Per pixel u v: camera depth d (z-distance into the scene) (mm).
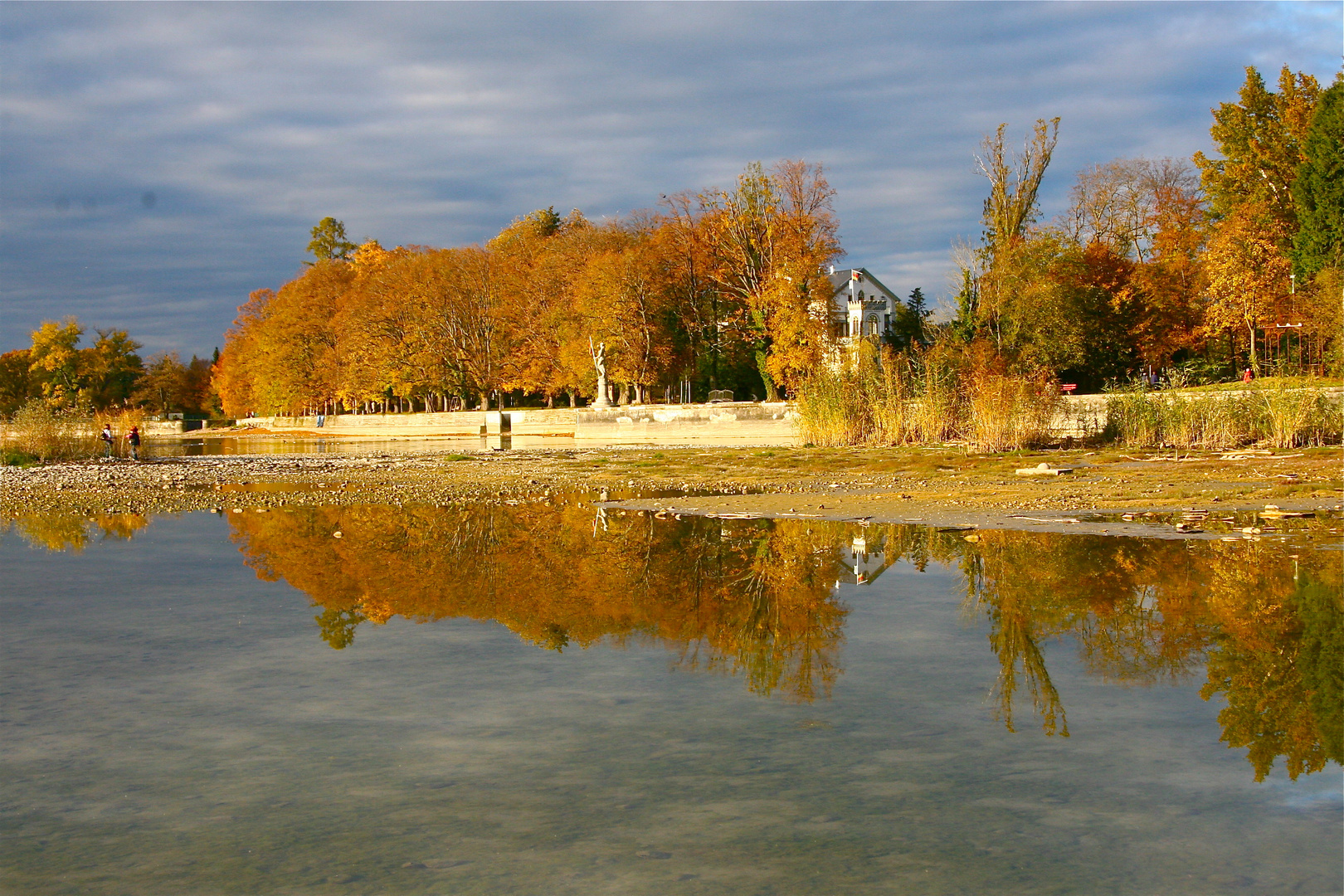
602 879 3496
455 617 8336
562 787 4387
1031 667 6367
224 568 11305
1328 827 3859
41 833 3973
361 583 10141
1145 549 11352
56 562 11891
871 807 4117
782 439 46938
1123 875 3471
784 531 14328
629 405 56031
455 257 73625
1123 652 6684
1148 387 32312
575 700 5770
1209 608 7996
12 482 27844
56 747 5031
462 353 72562
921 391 34656
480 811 4133
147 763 4770
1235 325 45250
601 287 57156
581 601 9062
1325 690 5688
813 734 5082
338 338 82312
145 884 3527
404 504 20062
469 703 5730
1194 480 19750
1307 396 26219
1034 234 49719
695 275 57844
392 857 3713
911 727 5188
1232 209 48812
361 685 6148
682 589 9602
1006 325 48031
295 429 91750
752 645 7152
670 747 4902
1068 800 4164
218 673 6488
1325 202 42219
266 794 4359
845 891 3381
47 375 104312
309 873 3598
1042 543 12203
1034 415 29547
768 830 3904
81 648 7246
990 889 3389
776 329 49688
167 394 121000
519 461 34469
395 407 94625
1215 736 4961
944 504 17219
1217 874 3471
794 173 49688
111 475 30516
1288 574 9438
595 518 16672
